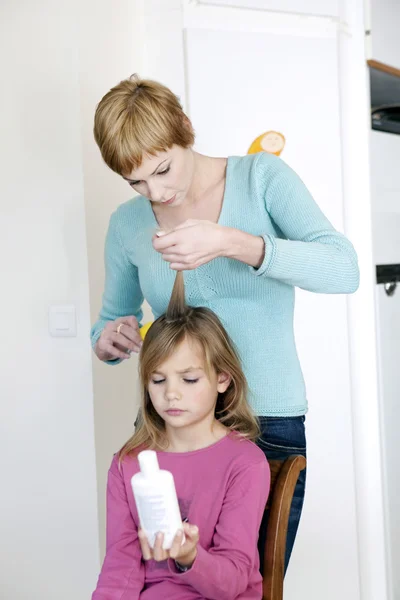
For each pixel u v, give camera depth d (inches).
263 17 83.9
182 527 37.4
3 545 82.6
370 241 90.6
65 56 76.6
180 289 50.4
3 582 83.0
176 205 51.4
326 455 88.0
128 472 50.1
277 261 45.6
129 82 47.3
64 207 77.9
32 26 77.4
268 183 51.1
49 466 80.4
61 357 79.1
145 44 86.0
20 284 79.7
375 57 93.0
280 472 48.4
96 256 79.9
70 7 76.0
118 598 46.6
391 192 102.6
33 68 77.7
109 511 50.3
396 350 100.3
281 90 84.9
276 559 46.8
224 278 51.4
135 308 62.9
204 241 44.3
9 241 79.7
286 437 51.3
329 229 49.5
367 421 92.0
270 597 46.6
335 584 89.4
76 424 79.2
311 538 87.8
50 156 77.9
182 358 48.1
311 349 86.8
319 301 86.7
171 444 50.1
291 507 51.1
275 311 51.6
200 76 83.3
